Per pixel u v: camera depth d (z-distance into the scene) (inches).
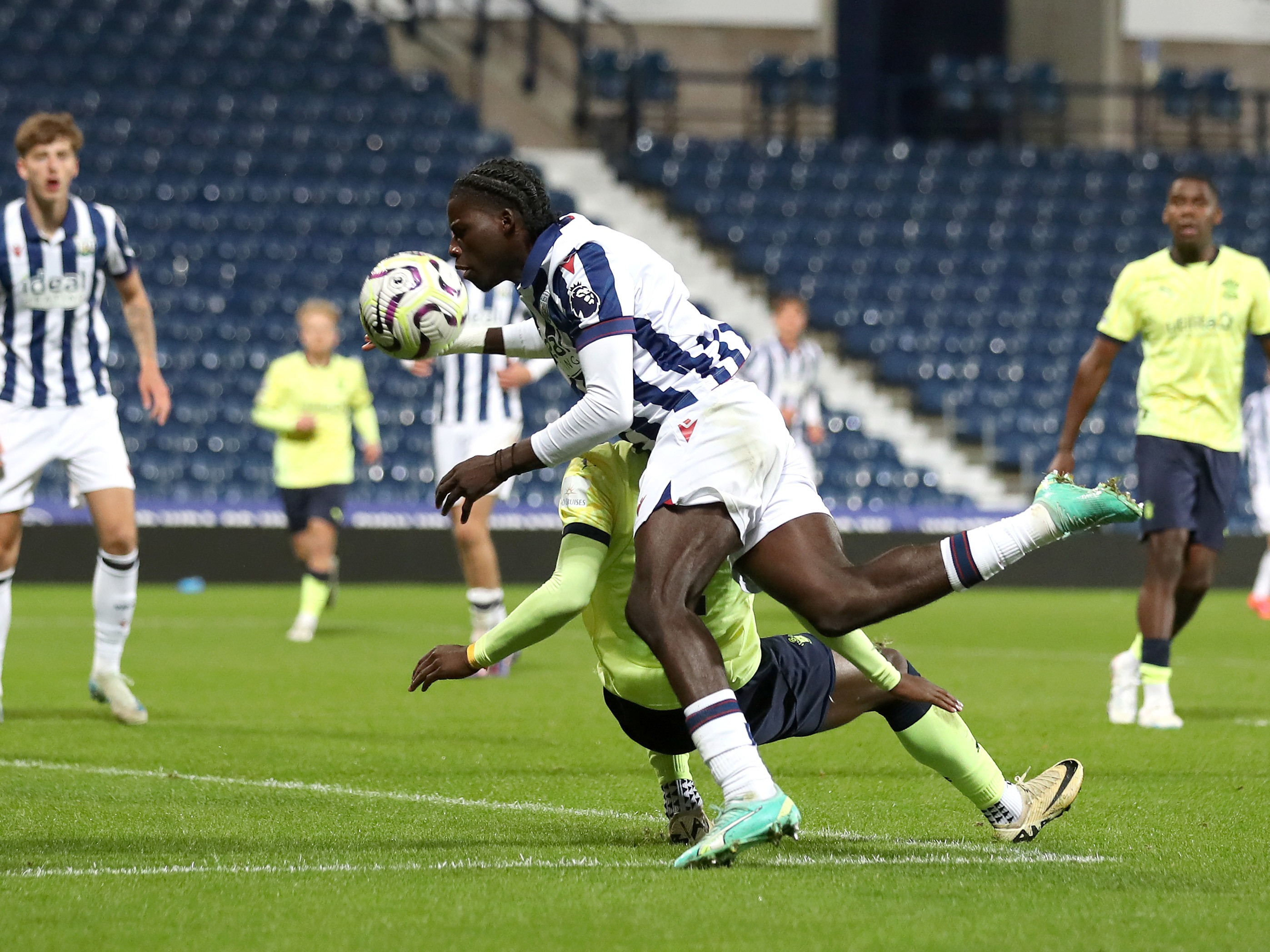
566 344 579.2
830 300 3233.3
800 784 754.8
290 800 698.2
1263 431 2044.8
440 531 2511.1
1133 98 4060.0
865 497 2874.0
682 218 3378.4
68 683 1184.2
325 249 3029.0
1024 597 2460.6
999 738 932.6
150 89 3211.1
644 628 542.6
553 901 491.2
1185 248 1002.1
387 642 1568.7
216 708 1050.7
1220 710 1095.6
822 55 3954.2
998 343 3198.8
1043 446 3034.0
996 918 470.6
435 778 773.3
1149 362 1016.2
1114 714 1014.4
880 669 562.9
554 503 2748.5
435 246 3105.3
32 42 3216.0
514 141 3501.5
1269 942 443.2
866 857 570.3
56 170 927.7
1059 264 3383.4
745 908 482.3
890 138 3688.5
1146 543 1026.1
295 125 3235.7
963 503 2928.2
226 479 2674.7
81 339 960.3
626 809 682.8
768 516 561.6
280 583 2474.2
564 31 3612.2
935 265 3336.6
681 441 555.8
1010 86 3762.3
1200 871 547.2
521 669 1354.6
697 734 534.0
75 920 467.8
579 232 563.8
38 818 642.2
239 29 3388.3
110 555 963.3
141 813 657.0
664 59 3636.8
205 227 3004.4
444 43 3700.8
